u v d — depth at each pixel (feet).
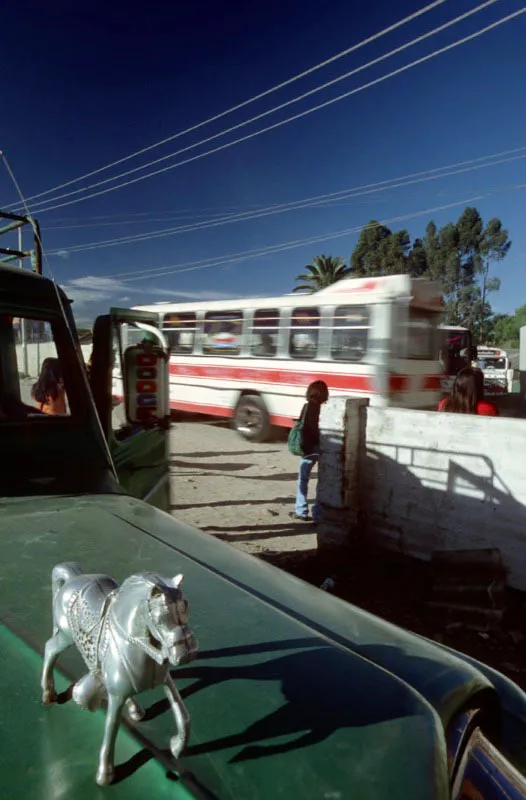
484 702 4.24
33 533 5.35
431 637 14.40
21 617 3.85
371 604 16.16
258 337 42.98
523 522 16.22
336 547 19.62
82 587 3.07
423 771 2.86
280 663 3.58
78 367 8.43
